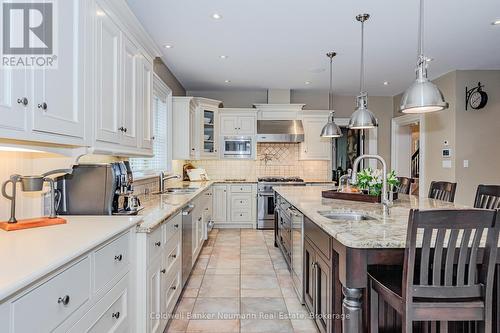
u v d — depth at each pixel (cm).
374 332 171
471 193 489
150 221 197
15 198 154
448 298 141
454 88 493
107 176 198
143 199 324
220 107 642
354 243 151
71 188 196
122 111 208
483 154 492
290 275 345
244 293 301
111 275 148
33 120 123
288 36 363
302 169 657
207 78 545
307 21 324
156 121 439
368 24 332
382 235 164
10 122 112
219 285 320
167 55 430
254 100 648
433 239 157
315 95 654
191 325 242
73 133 150
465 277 159
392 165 679
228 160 641
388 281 164
